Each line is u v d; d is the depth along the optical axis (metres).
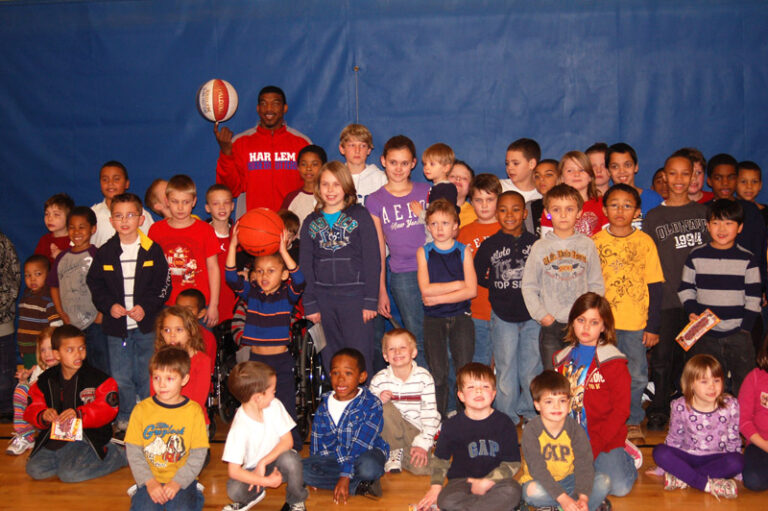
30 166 7.71
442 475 4.34
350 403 4.70
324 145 7.53
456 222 5.57
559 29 7.27
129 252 5.81
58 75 7.62
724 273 5.57
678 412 4.74
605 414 4.60
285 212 6.03
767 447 4.62
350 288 5.54
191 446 4.38
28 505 4.52
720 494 4.52
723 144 7.23
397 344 5.08
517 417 5.72
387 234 6.00
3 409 6.58
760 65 7.14
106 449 5.08
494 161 7.42
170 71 7.55
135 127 7.62
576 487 4.14
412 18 7.36
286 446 4.44
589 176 6.28
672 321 5.91
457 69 7.37
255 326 5.38
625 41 7.23
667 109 7.24
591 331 4.61
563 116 7.34
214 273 6.06
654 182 7.02
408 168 6.02
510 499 4.13
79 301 6.11
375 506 4.46
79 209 6.20
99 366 6.13
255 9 7.45
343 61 7.45
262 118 7.12
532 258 5.45
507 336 5.60
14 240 7.75
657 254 5.65
